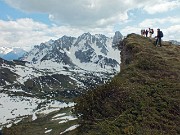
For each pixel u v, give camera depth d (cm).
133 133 1839
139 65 3017
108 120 2038
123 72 2973
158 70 2905
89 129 2038
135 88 2438
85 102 2219
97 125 1977
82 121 2150
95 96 2275
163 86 2502
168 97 2297
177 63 3206
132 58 3506
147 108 2136
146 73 2834
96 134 1870
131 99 2244
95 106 2209
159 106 2191
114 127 1897
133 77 2711
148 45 4144
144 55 3391
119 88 2394
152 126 1952
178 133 1911
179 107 2180
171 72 2858
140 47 3881
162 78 2719
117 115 2098
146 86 2503
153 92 2406
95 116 2138
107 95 2323
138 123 1964
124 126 1922
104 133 1858
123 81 2608
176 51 3947
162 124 1970
